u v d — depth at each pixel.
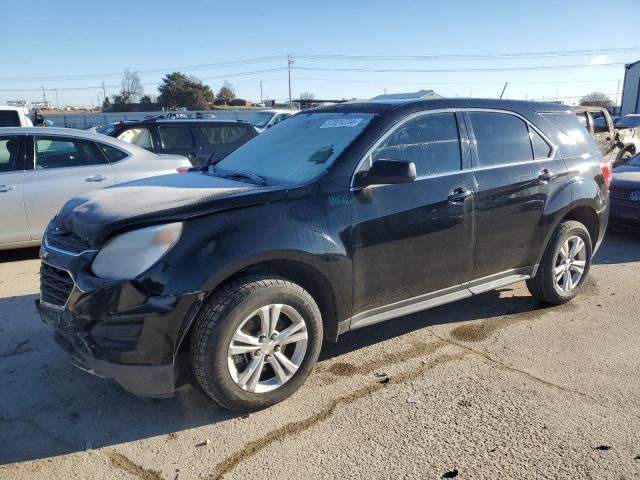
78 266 3.05
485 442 3.05
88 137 6.89
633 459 2.90
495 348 4.24
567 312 4.99
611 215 7.88
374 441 3.07
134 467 2.87
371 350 4.21
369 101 4.42
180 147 9.45
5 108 12.06
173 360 3.03
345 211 3.51
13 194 6.28
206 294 3.04
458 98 4.32
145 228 3.01
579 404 3.43
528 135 4.66
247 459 2.93
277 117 17.78
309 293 3.57
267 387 3.34
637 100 33.91
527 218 4.52
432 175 3.97
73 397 3.53
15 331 4.50
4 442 3.07
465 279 4.28
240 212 3.21
